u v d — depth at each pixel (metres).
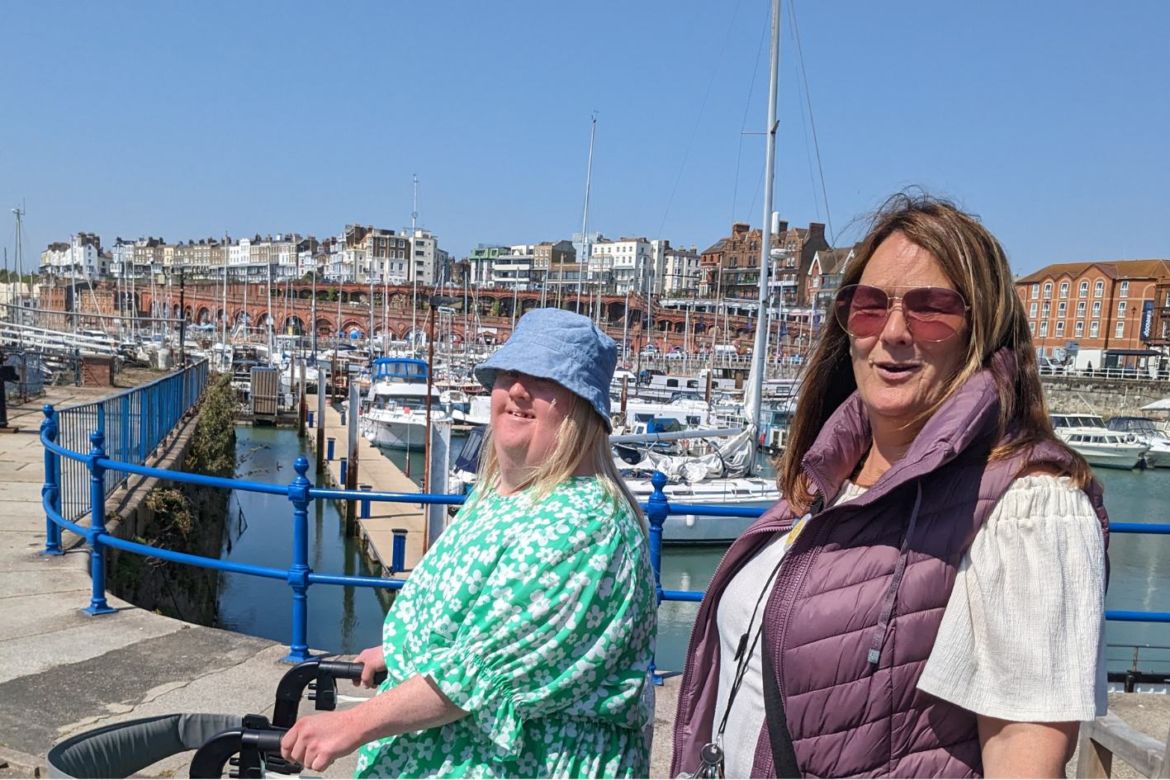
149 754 2.16
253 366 47.56
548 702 1.71
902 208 1.56
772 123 21.19
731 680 1.68
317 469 28.97
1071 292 83.81
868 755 1.36
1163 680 5.40
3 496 10.15
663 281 159.88
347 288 105.31
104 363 26.64
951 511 1.33
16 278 64.31
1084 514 1.25
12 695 4.42
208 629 5.52
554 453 1.87
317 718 1.76
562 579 1.71
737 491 18.95
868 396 1.54
